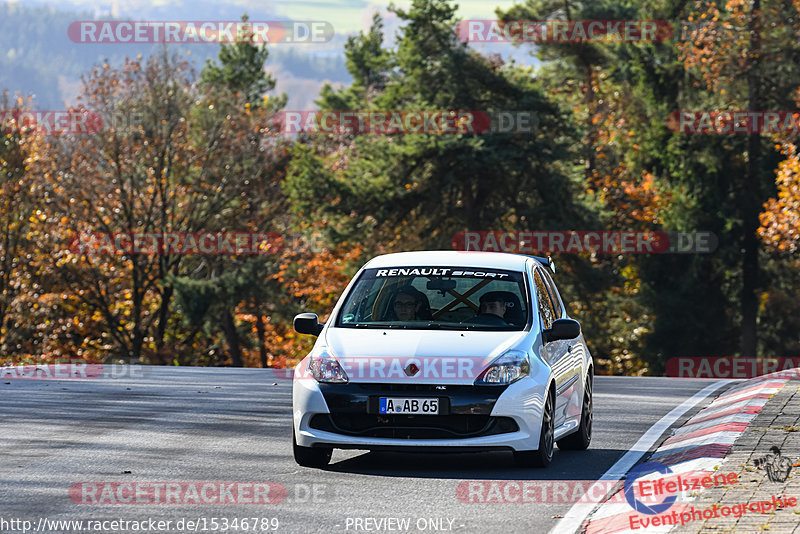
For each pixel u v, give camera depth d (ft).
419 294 120.37
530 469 111.45
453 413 107.24
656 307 603.67
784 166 446.60
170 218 577.02
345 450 124.47
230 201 576.20
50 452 120.67
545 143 539.70
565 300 585.63
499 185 557.74
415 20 554.05
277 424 145.18
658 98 597.11
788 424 126.11
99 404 166.71
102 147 554.87
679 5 597.52
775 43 522.47
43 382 200.23
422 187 551.59
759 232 453.17
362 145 568.00
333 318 120.16
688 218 581.53
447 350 110.32
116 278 602.85
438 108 550.77
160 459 116.06
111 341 623.77
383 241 582.35
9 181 586.04
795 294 613.52
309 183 552.41
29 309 606.96
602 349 643.45
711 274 609.01
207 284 550.36
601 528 82.33
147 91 561.02
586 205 558.15
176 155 567.59
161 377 214.07
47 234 574.56
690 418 152.15
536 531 83.05
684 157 581.94
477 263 125.70
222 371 230.89
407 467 112.37
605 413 159.33
